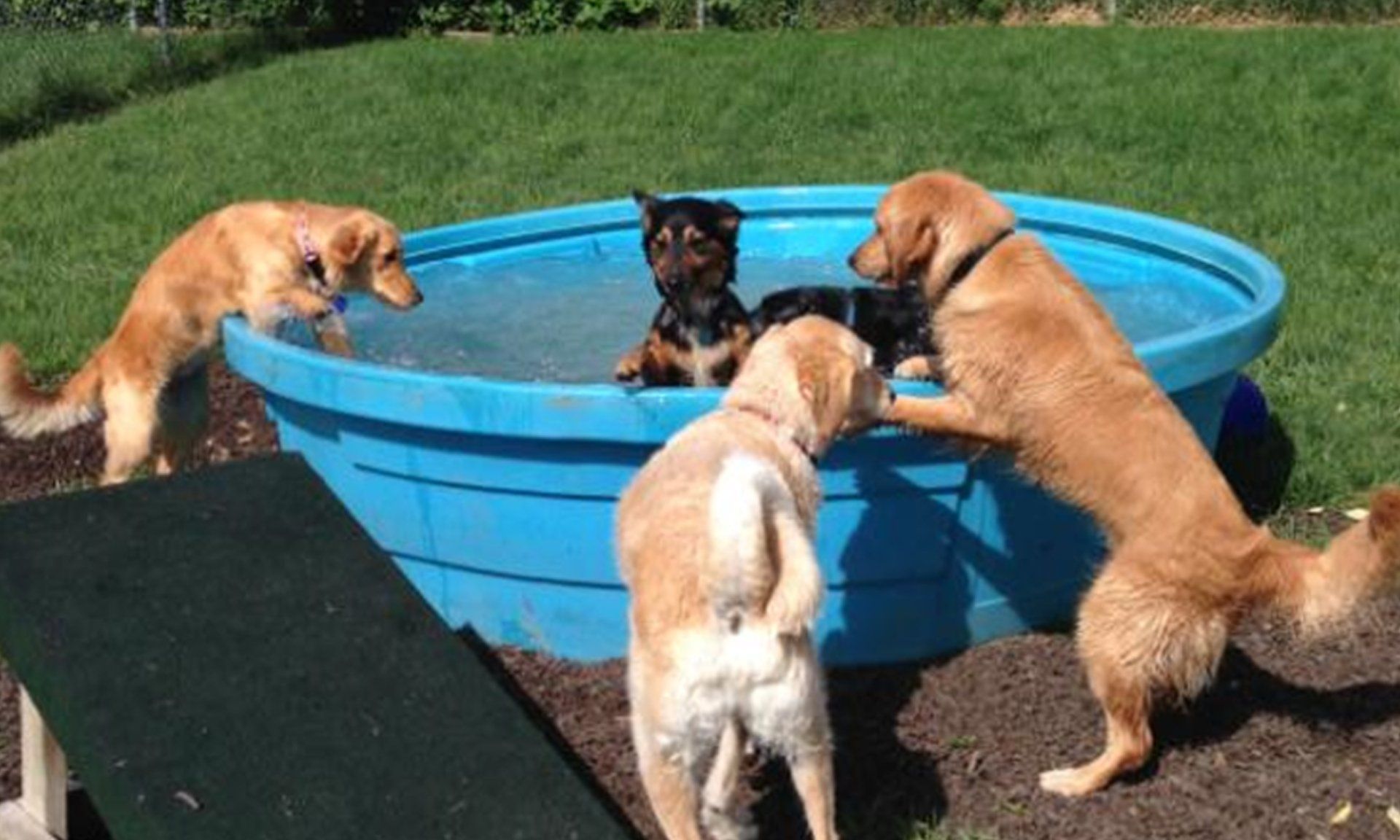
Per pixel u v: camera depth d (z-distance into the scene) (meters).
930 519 4.86
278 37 17.83
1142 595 4.22
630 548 3.81
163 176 11.80
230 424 7.36
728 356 5.61
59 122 14.15
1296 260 8.82
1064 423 4.43
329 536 4.30
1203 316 6.45
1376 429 6.64
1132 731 4.32
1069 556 5.17
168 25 18.36
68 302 8.80
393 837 3.17
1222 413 5.62
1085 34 15.56
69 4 18.36
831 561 4.86
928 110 12.88
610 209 8.11
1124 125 12.05
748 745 4.02
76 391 6.35
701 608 3.49
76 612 3.94
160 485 4.59
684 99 13.57
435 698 3.62
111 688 3.64
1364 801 4.28
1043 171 10.90
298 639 3.84
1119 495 4.33
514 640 5.25
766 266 7.87
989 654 5.09
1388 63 13.35
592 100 13.74
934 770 4.48
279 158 12.19
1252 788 4.37
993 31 16.12
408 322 7.14
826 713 3.68
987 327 4.56
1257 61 13.77
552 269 7.90
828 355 4.14
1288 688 4.87
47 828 4.25
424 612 3.96
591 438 4.65
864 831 4.22
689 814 3.65
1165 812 4.26
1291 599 4.11
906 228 4.72
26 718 4.17
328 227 6.51
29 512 4.42
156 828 3.20
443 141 12.58
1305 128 11.70
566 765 3.49
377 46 16.91
